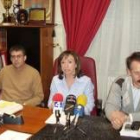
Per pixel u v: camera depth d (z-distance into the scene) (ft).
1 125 6.34
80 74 8.30
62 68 8.11
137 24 11.09
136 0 10.95
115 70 11.67
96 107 8.57
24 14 11.69
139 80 6.47
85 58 8.81
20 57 9.36
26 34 11.55
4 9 12.83
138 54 6.48
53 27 12.13
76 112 6.41
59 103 6.47
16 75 9.64
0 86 10.00
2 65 11.89
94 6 11.16
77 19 11.48
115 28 11.37
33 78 9.52
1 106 7.17
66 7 11.60
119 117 6.13
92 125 6.28
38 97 9.50
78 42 11.61
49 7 12.03
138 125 6.08
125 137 5.66
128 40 11.28
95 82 8.72
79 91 8.15
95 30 11.35
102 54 11.71
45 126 6.24
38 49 11.46
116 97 7.09
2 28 11.81
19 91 9.62
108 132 5.92
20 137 5.69
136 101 7.00
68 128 6.01
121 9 11.17
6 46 11.91
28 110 7.30
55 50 12.50
